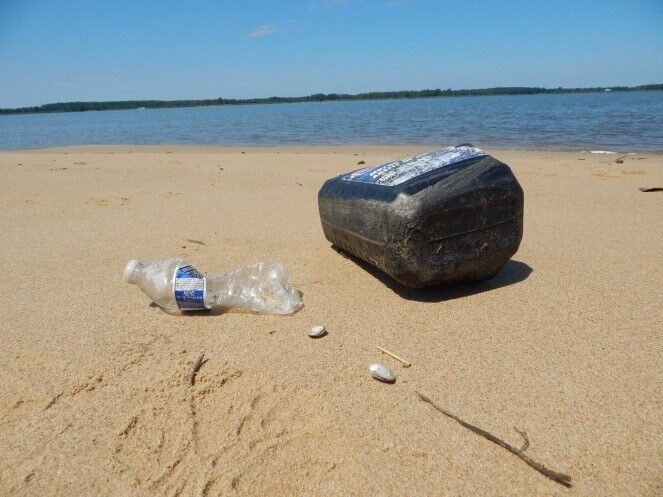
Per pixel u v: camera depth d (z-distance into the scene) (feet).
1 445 1.10
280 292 1.74
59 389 1.28
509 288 1.78
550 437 1.07
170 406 1.20
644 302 1.64
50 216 3.13
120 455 1.06
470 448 1.05
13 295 1.87
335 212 1.94
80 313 1.70
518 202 1.69
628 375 1.26
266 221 2.85
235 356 1.41
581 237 2.38
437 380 1.27
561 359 1.34
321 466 1.02
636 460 1.00
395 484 0.97
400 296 1.75
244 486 0.98
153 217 3.03
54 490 0.98
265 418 1.16
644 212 2.83
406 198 1.55
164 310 1.70
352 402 1.20
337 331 1.53
